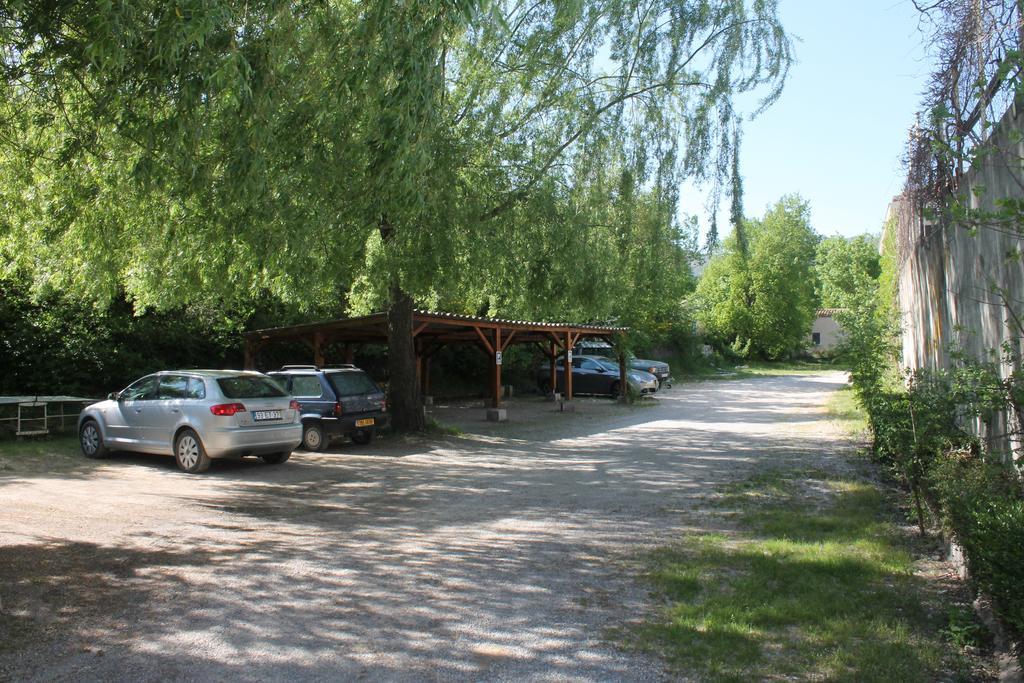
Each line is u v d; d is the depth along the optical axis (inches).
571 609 193.9
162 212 414.3
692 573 220.8
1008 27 196.5
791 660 159.9
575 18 459.8
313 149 295.3
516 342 1054.4
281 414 437.7
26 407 584.1
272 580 219.8
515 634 177.2
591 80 494.9
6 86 268.1
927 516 276.2
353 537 273.3
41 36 245.6
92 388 721.0
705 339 2030.0
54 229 399.2
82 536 272.1
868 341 468.8
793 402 1000.2
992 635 167.8
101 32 215.8
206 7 217.2
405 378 613.0
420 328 685.3
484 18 437.4
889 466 379.2
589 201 510.6
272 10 243.8
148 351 773.9
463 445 560.1
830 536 265.0
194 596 204.8
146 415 437.4
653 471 432.1
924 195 310.2
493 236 490.6
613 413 858.8
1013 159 207.0
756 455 495.5
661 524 291.9
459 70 475.8
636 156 495.2
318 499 349.1
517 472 433.7
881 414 304.5
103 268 470.9
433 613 191.6
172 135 240.5
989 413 238.8
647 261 534.6
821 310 2657.5
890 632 174.1
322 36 273.6
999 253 241.8
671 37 477.1
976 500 173.2
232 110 250.1
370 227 431.5
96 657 163.3
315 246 413.7
